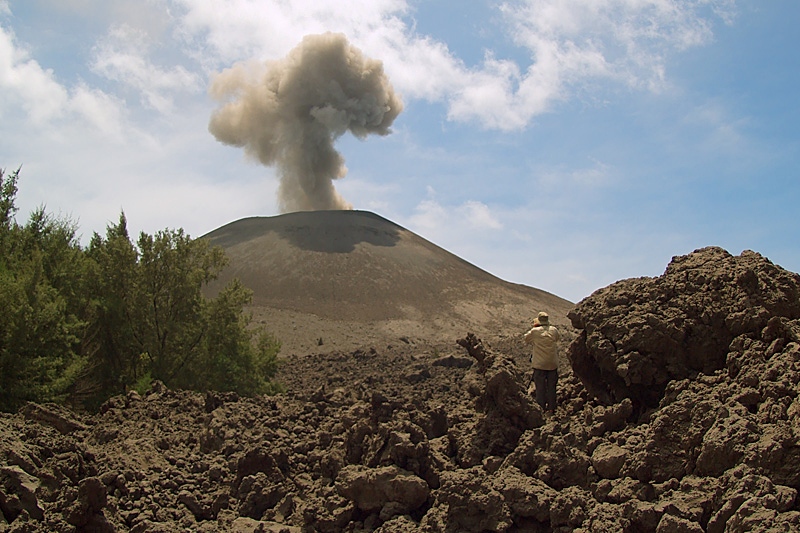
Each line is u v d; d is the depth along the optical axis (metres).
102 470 10.58
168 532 9.30
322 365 41.62
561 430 10.44
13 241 24.80
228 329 27.77
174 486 10.66
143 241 27.08
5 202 27.28
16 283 19.58
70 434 12.45
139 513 9.74
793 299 11.02
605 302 11.94
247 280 108.31
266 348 31.19
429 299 106.94
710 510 8.07
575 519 8.65
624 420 10.54
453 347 63.22
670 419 9.39
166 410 15.18
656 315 11.33
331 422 13.20
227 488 10.75
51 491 9.40
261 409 14.59
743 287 11.13
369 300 101.75
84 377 22.66
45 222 29.59
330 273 110.38
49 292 21.36
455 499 9.02
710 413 9.16
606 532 8.24
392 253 123.44
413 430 10.51
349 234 128.62
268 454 11.12
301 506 10.22
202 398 16.30
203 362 27.14
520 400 11.13
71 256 25.91
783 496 7.70
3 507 8.68
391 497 9.69
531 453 10.00
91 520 9.03
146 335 26.53
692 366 10.98
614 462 9.31
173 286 27.02
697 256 12.54
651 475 9.09
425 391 16.55
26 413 12.86
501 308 107.31
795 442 8.27
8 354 18.44
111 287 26.33
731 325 10.86
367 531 9.48
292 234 127.19
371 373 34.62
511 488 9.02
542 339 12.20
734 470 8.23
